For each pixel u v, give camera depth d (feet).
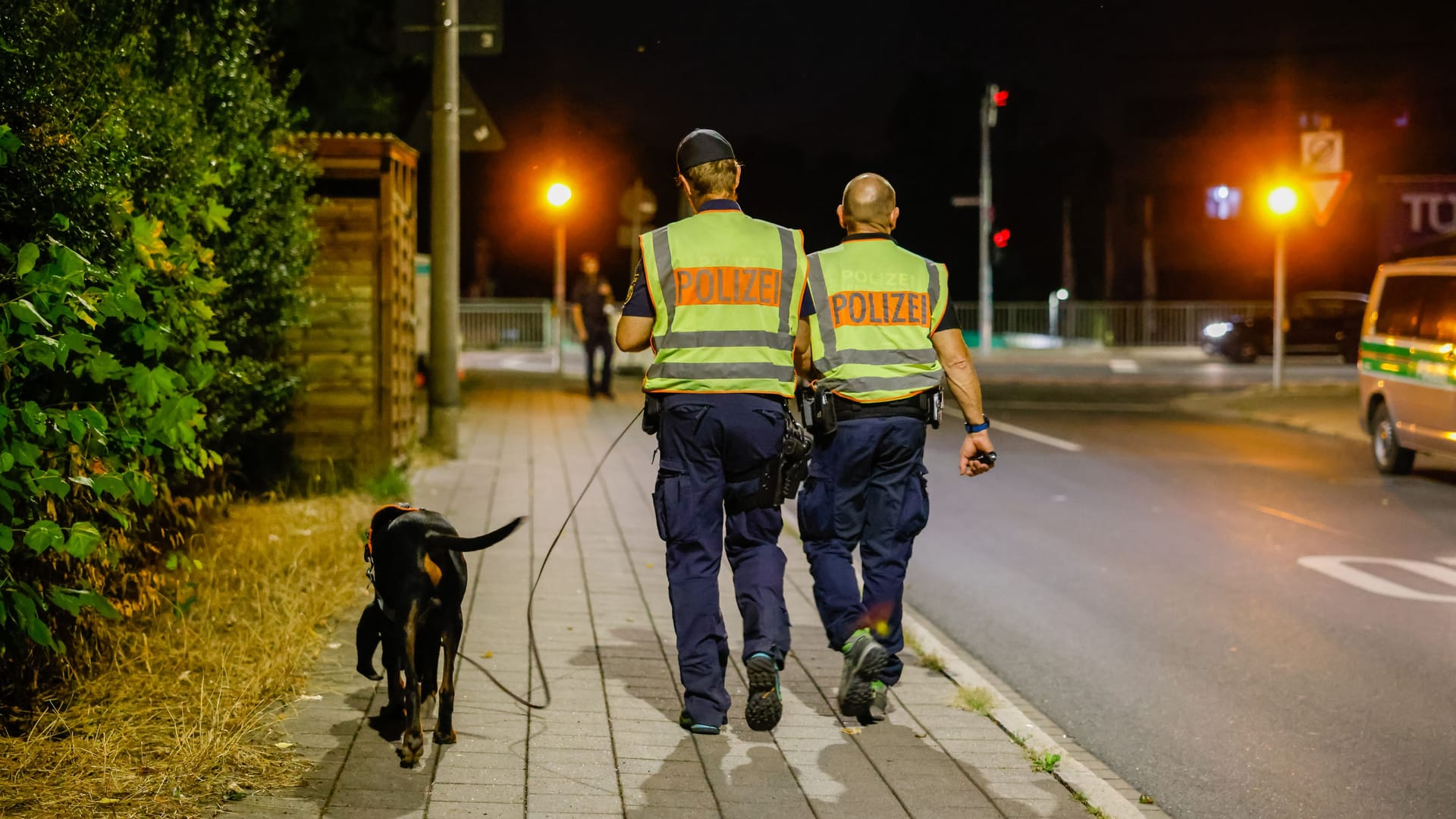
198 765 15.38
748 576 17.25
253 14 27.96
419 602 16.12
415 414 46.91
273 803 14.73
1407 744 19.98
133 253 17.15
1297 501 44.14
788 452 17.26
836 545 18.85
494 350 122.52
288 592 23.40
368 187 40.01
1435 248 133.49
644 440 55.72
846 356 18.70
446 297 47.34
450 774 15.92
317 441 38.91
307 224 33.94
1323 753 19.54
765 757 17.26
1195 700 22.18
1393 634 26.63
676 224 17.38
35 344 14.48
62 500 16.74
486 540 16.21
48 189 15.80
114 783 14.73
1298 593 30.30
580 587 27.14
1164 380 104.01
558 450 51.65
